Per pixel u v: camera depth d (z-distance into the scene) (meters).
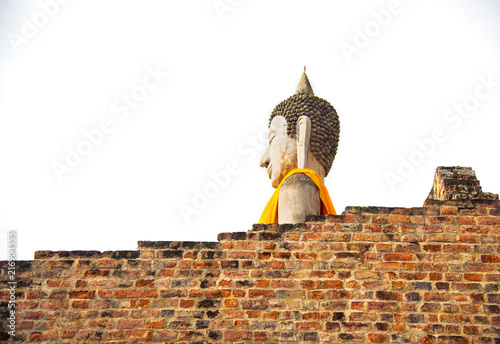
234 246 6.32
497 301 5.87
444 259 6.10
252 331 5.85
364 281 6.02
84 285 6.19
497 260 6.07
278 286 6.06
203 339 5.84
